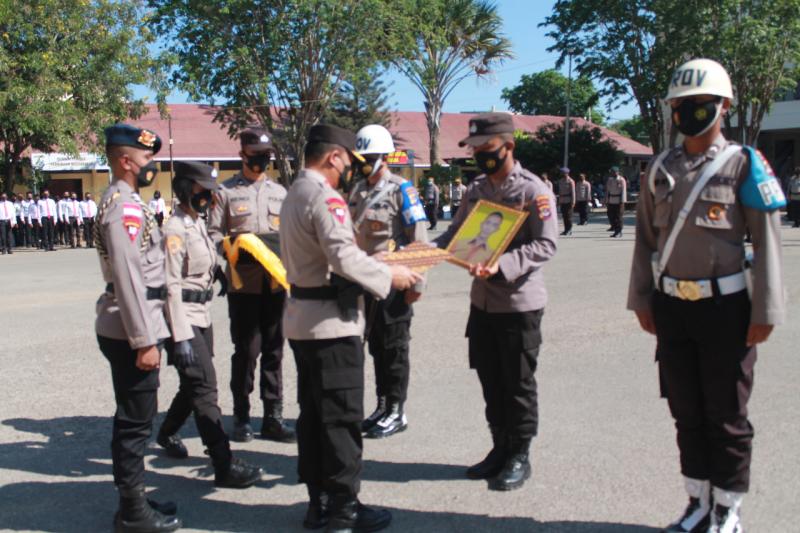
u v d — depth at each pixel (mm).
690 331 3639
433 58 39000
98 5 26312
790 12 29016
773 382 6570
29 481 4852
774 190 3424
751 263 3592
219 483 4758
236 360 5582
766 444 5129
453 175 38625
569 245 19562
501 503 4375
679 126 3574
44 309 11094
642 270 3955
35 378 7176
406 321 5566
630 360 7434
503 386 4762
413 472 4871
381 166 5664
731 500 3678
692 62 3576
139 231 3934
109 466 5113
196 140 40688
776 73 30141
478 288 4734
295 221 3926
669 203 3646
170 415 5219
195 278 4980
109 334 4012
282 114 34625
